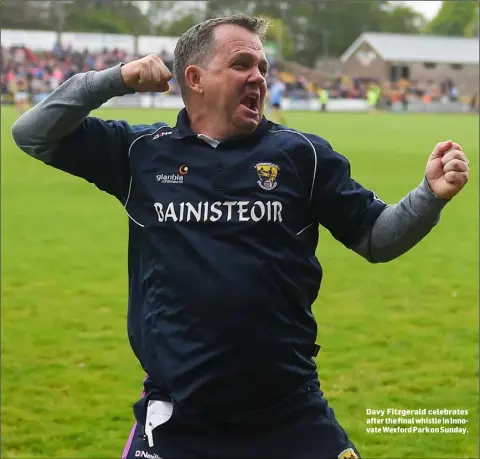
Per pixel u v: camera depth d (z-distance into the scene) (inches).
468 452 163.6
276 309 91.3
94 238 392.2
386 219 93.4
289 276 92.4
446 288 302.2
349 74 2107.5
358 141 960.9
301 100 1820.9
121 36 1797.5
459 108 1870.1
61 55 1736.0
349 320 258.2
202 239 91.3
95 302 278.5
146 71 92.6
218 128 94.9
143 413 95.7
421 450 165.0
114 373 209.5
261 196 91.5
